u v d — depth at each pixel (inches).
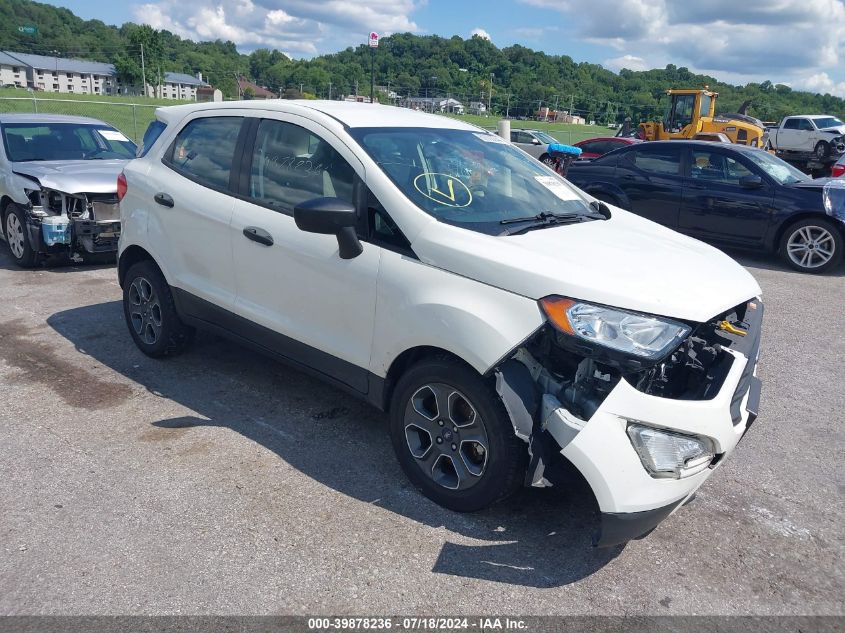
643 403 111.0
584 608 109.3
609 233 146.9
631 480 110.3
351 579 113.6
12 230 306.2
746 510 138.7
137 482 139.5
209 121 181.3
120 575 112.8
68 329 228.1
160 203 184.4
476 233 131.0
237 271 166.6
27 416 167.2
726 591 114.8
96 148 343.3
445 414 129.3
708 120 933.2
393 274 133.5
